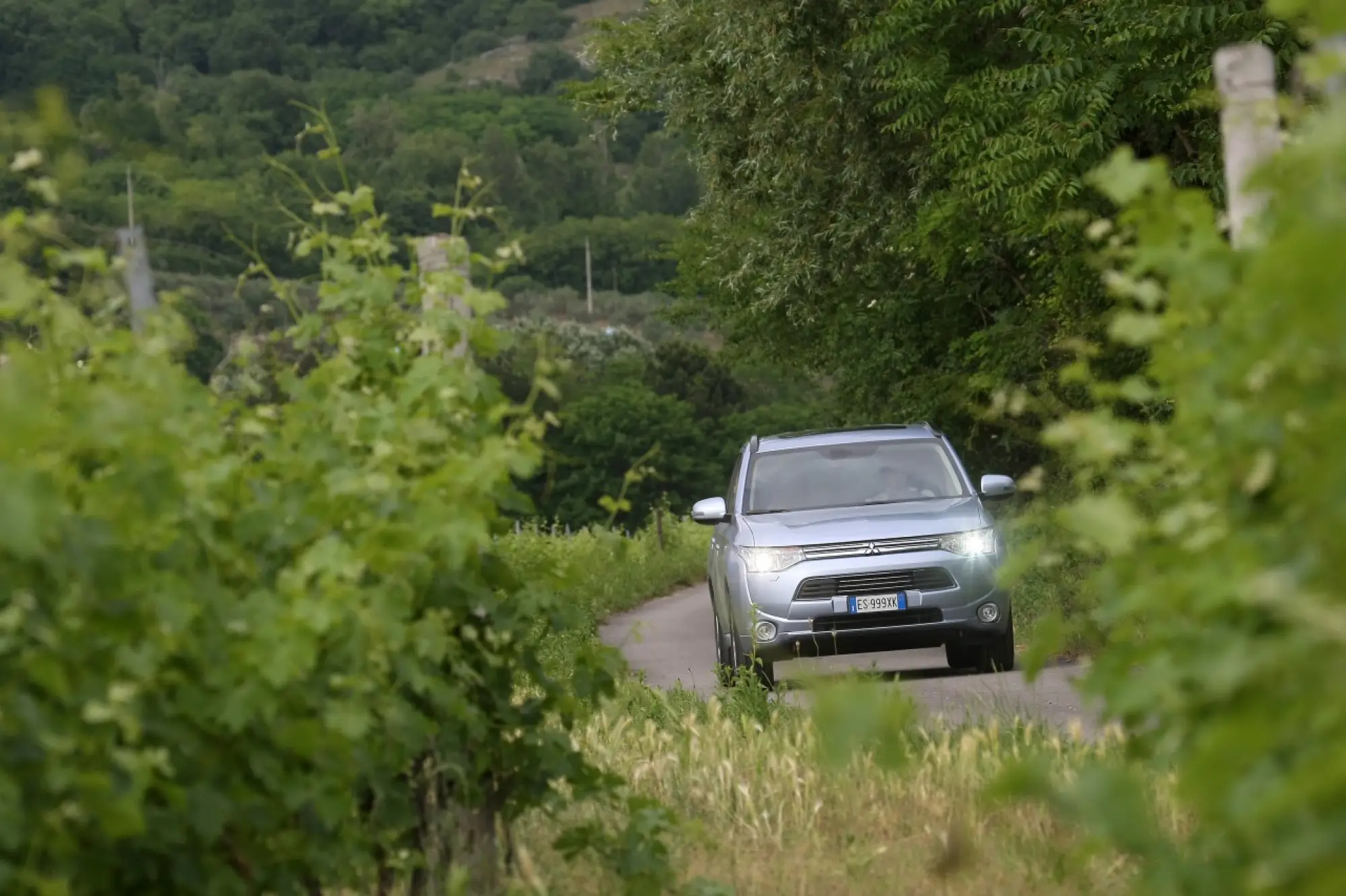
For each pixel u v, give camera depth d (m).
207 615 12.64
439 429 16.09
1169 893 9.37
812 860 21.09
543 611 17.47
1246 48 17.69
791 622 45.66
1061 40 64.12
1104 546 11.16
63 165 13.21
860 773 23.56
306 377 17.16
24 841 10.62
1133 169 11.77
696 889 18.34
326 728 13.43
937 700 39.25
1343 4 8.31
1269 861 7.19
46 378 12.84
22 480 10.32
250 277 17.53
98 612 11.26
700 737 28.47
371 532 14.38
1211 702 9.61
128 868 12.12
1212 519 10.98
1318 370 9.31
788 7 86.62
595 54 109.88
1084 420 12.16
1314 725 7.31
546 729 18.14
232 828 13.27
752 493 50.44
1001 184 65.06
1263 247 10.15
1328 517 8.43
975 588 45.88
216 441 14.56
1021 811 21.20
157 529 12.15
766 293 96.06
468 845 17.39
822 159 92.88
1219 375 10.98
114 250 14.67
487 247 18.08
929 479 49.91
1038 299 75.62
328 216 17.94
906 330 95.38
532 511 16.80
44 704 11.02
